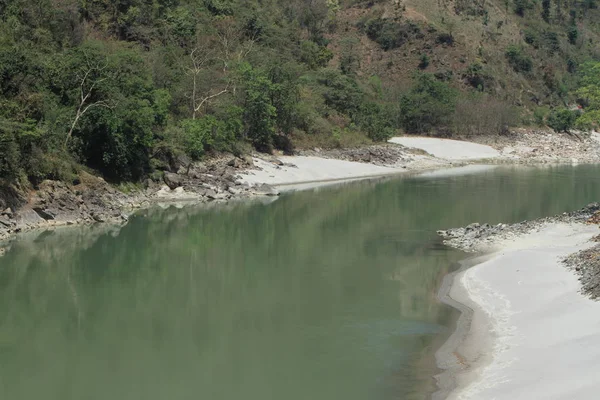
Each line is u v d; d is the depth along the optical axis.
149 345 25.50
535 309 26.42
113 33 91.00
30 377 22.58
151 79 68.69
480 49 156.50
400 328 26.75
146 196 59.78
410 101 125.62
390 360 23.48
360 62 152.25
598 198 65.12
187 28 101.06
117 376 22.64
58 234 45.34
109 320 28.44
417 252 40.59
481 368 21.62
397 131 122.94
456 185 75.69
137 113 57.72
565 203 61.75
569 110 146.50
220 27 111.38
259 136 83.69
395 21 158.50
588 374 18.58
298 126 95.38
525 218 53.16
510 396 18.72
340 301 30.66
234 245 43.72
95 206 51.28
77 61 57.03
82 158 55.34
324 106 105.81
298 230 49.03
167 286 33.59
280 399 20.67
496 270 33.66
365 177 83.19
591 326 22.56
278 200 63.38
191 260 39.44
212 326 27.52
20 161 46.94
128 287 33.53
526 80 162.62
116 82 57.88
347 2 170.38
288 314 28.91
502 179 82.12
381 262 38.19
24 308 30.00
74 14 80.38
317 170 81.81
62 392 21.42
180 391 21.36
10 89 51.66
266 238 46.09
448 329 26.36
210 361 23.84
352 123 106.94
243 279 34.88
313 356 24.06
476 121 128.25
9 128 44.44
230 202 61.72
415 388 21.09
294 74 95.44
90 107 55.09
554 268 32.06
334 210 58.34
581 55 188.62
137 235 46.22
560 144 128.50
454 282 32.56
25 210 46.28
